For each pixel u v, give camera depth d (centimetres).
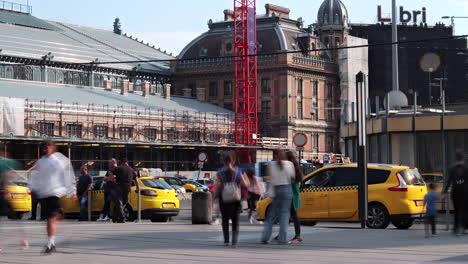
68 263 2073
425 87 19688
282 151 2564
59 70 15462
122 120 13838
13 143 11525
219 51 17850
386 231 3142
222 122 15988
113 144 12544
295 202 2630
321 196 3697
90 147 12825
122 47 18438
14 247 2544
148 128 14325
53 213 2300
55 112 12606
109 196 4112
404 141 5478
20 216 4725
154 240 2747
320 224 4222
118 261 2116
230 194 2466
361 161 3434
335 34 19162
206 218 3766
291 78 17038
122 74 16950
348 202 3625
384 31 19562
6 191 2422
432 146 5347
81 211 4341
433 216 2853
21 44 15300
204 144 14262
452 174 2877
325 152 17800
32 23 16512
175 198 4406
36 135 12212
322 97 17900
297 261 2094
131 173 3991
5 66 14475
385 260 2108
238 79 17150
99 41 17900
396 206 3538
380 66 19450
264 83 17250
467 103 7638
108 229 3300
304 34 17775
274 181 2556
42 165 2300
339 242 2645
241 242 2669
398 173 3578
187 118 15138
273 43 17200
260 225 3888
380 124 5575
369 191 3609
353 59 18062
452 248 2431
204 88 17575
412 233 3058
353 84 18038
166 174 12744
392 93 8575
